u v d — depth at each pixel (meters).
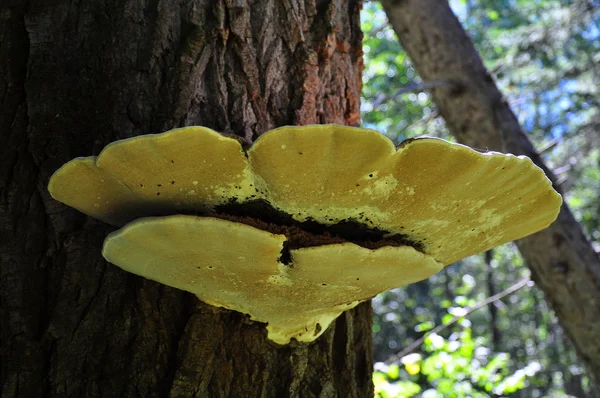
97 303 0.69
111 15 0.75
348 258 0.58
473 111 1.82
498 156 0.56
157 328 0.69
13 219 0.71
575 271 1.70
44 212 0.72
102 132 0.71
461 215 0.62
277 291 0.63
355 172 0.56
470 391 2.00
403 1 1.89
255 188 0.58
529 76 3.12
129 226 0.57
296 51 0.76
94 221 0.71
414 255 0.60
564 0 3.39
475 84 1.83
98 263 0.70
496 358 2.09
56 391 0.67
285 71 0.76
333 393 0.72
